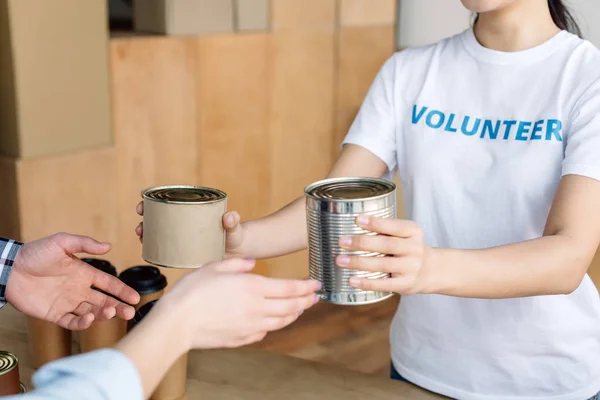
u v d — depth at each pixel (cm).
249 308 97
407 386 148
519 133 143
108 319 136
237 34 340
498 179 145
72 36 291
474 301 150
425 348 157
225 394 143
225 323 96
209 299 95
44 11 282
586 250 125
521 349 149
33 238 293
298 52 363
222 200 126
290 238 151
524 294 120
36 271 138
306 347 334
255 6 344
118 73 307
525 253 120
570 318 148
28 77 282
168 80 322
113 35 315
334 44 374
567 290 125
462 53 152
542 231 144
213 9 332
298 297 101
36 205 292
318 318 363
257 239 147
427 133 153
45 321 147
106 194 312
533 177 142
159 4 319
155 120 321
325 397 142
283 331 348
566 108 139
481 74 149
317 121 378
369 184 112
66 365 85
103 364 85
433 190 153
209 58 332
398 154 160
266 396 142
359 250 104
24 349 159
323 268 106
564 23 147
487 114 147
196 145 337
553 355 149
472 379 153
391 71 161
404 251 106
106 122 306
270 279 100
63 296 141
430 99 154
